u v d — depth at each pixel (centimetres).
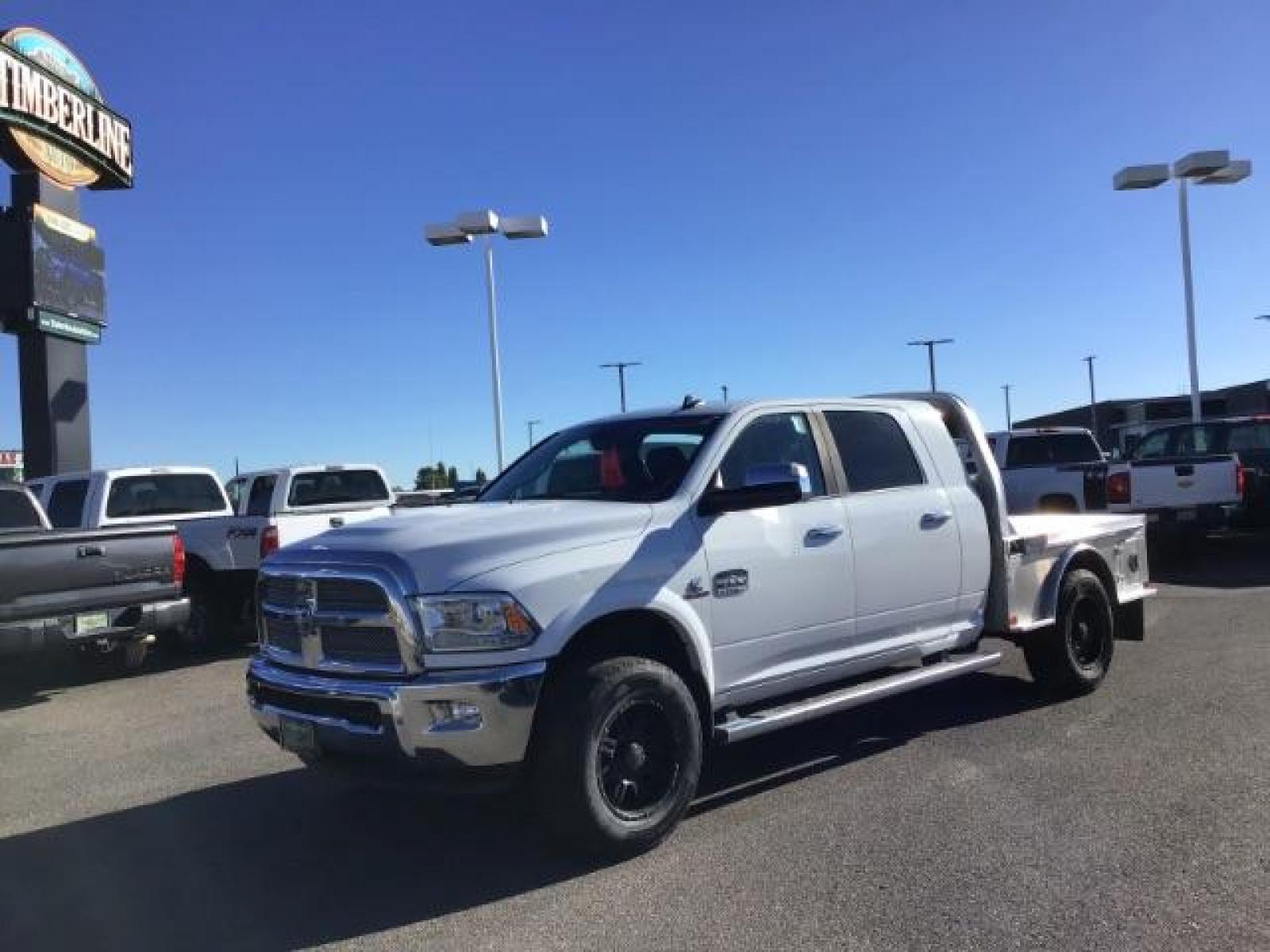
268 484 1348
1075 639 747
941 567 653
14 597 913
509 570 464
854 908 420
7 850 543
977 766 598
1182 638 944
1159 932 389
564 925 419
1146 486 1421
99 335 2078
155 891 479
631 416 627
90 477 1212
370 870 492
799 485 517
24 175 1928
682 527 523
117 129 2133
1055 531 753
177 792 635
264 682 515
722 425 570
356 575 471
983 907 416
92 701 940
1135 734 646
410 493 1503
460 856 504
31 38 1903
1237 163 2425
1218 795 531
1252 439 1662
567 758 461
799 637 568
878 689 607
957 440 746
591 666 477
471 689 446
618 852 476
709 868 468
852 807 538
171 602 1030
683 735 495
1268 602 1116
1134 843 473
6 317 1878
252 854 523
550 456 634
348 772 480
